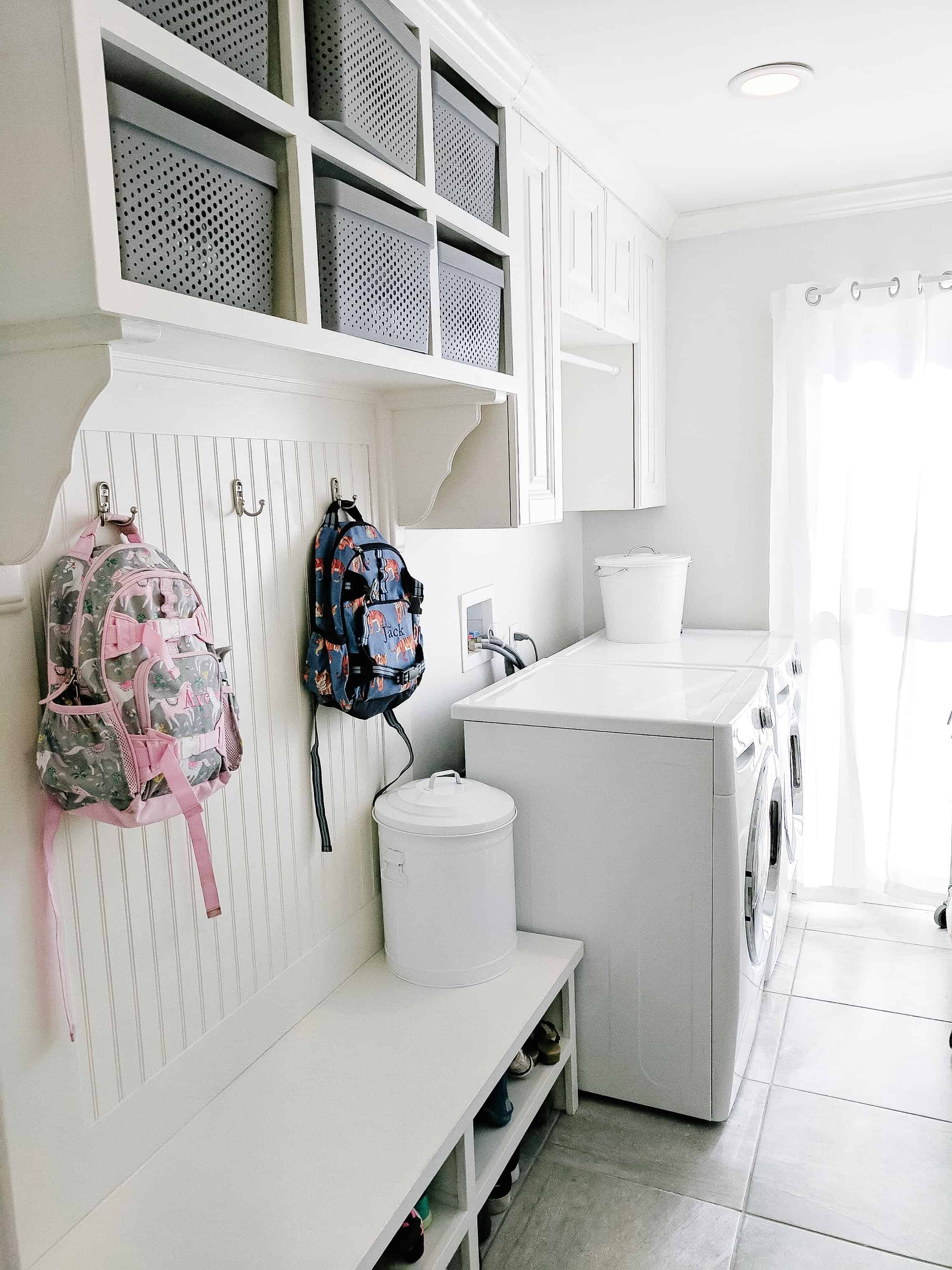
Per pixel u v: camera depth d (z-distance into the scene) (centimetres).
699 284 330
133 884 140
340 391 184
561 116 221
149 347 126
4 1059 120
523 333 203
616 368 298
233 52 114
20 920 121
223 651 134
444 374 164
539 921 218
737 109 232
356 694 178
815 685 318
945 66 210
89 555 124
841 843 319
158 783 119
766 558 334
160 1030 146
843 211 305
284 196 125
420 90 155
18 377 110
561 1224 180
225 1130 151
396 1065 168
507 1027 179
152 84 108
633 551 352
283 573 171
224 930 160
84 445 128
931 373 293
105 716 116
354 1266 124
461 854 188
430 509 205
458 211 169
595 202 255
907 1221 177
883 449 302
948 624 300
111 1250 127
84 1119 132
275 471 168
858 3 181
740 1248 173
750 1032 221
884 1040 235
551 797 213
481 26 173
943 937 290
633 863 206
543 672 263
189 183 107
